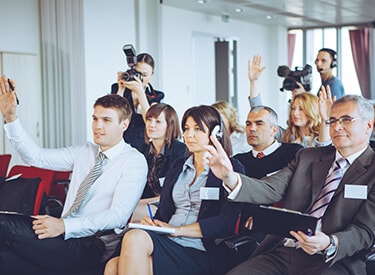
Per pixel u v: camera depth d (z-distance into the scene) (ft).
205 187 12.67
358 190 11.21
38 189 15.65
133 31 36.58
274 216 10.89
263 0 44.06
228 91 54.13
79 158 14.69
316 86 63.87
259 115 15.42
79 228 13.01
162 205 13.29
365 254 11.07
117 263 12.25
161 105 16.84
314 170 11.93
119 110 13.88
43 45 31.50
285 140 17.90
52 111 31.63
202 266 12.49
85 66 32.60
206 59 52.47
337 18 55.72
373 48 63.36
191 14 48.47
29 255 12.90
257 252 12.31
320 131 16.24
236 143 19.81
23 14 30.66
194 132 12.78
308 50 63.98
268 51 61.11
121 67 35.42
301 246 10.61
